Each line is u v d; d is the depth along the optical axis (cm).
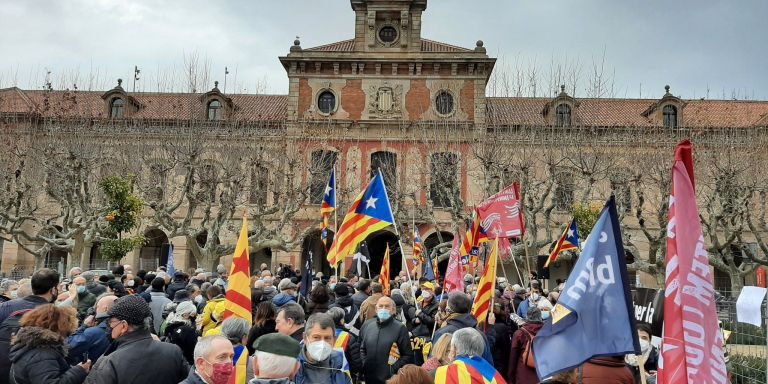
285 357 479
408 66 4025
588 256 546
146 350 545
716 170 3050
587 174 3023
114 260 3100
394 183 3716
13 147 3241
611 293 536
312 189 3912
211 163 3275
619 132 3678
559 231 3753
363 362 830
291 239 3628
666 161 2992
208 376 511
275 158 3784
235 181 3158
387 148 3972
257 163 3291
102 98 4259
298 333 694
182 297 1118
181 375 572
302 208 3888
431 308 1105
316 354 565
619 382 612
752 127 3441
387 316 838
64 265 4197
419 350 1055
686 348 479
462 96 4000
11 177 3100
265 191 3500
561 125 3469
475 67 4009
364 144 3988
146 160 3362
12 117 3694
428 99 4019
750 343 1057
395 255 4384
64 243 3117
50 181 3106
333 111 4028
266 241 3228
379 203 1251
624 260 544
